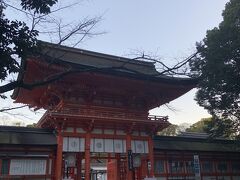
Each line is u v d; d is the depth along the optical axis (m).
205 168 37.31
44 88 29.12
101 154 32.50
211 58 29.52
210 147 38.69
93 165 60.25
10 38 10.45
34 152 26.98
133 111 32.50
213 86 32.38
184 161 35.78
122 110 31.84
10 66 10.37
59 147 26.92
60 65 17.64
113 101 32.03
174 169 34.62
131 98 32.38
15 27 10.45
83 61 32.88
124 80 29.20
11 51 10.48
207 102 35.69
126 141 30.39
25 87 10.41
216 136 36.56
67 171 27.66
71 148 27.48
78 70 11.69
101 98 31.39
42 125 30.66
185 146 36.75
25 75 25.53
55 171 26.77
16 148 26.30
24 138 27.06
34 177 26.12
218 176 37.53
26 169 26.08
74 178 29.78
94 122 28.58
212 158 38.25
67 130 27.94
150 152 31.38
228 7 32.69
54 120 26.95
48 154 27.48
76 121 28.05
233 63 30.72
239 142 36.41
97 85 29.73
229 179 38.22
